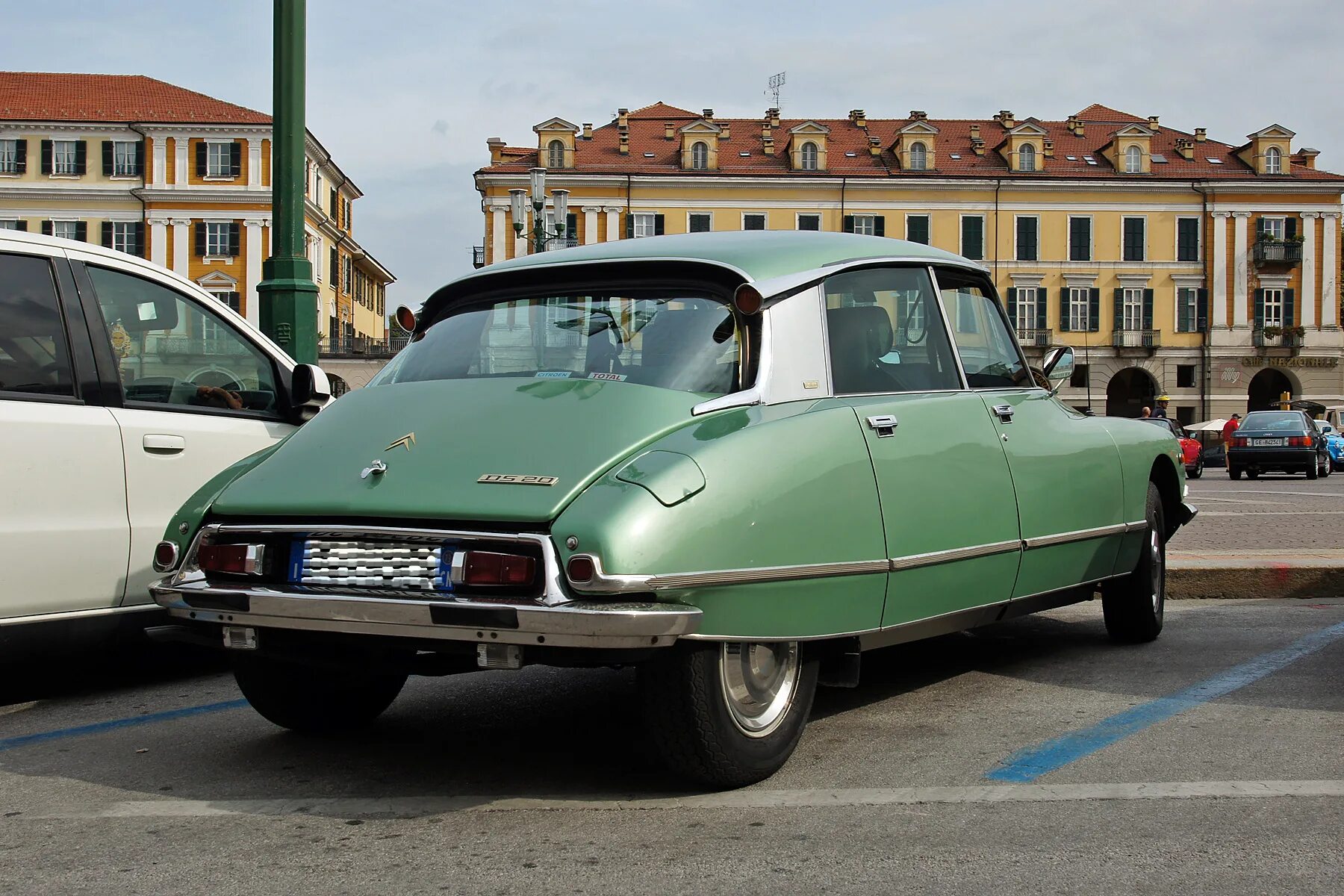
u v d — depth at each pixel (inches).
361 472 141.7
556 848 126.4
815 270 167.6
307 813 139.3
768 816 136.0
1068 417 211.9
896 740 169.3
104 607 201.3
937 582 167.6
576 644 124.3
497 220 2461.9
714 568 132.2
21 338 194.4
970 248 2524.6
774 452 143.6
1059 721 179.9
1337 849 124.6
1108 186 2517.2
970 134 2684.5
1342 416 2288.4
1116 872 118.6
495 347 165.2
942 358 187.9
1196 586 301.1
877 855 123.6
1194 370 2564.0
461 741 170.9
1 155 2476.6
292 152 319.9
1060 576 201.0
